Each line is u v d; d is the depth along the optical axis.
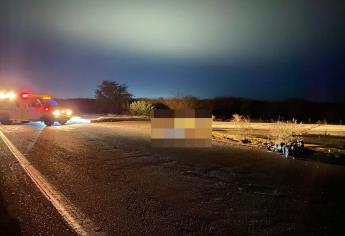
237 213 4.26
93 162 7.21
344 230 3.77
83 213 4.27
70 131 13.12
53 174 6.20
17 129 13.91
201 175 6.11
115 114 23.42
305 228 3.82
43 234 3.66
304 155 7.67
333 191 5.11
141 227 3.85
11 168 6.66
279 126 9.96
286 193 5.04
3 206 4.52
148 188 5.33
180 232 3.71
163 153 8.23
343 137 9.98
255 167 6.67
